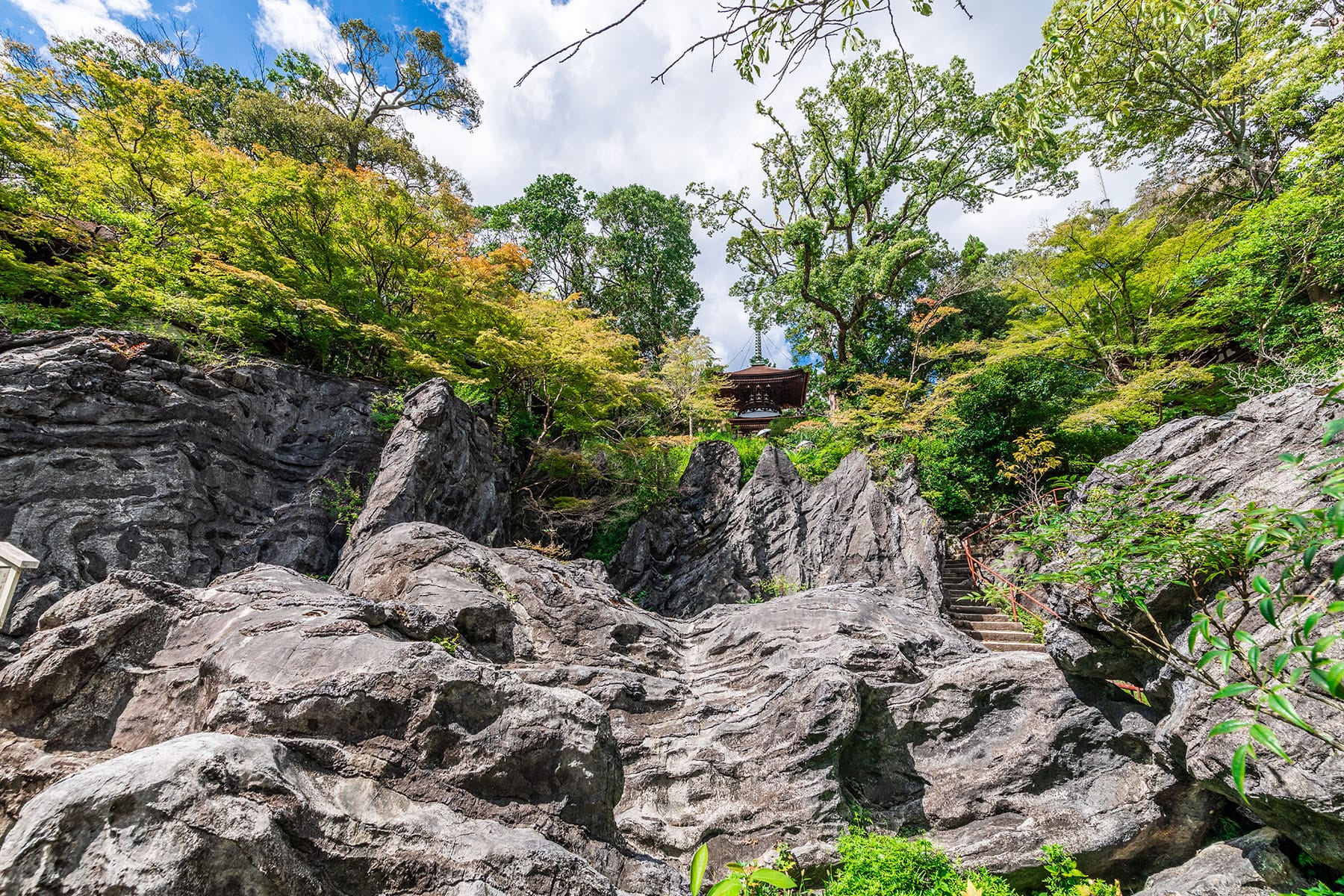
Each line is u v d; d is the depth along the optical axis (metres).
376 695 4.18
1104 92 14.30
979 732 6.75
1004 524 13.31
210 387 11.45
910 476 14.24
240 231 13.50
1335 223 11.93
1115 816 5.94
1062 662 6.51
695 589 13.42
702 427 23.52
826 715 6.33
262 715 4.02
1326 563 4.46
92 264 11.71
